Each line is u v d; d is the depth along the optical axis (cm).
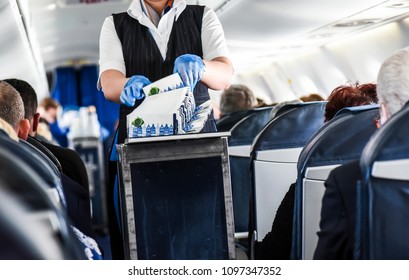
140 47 246
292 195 277
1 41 557
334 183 170
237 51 856
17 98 207
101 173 849
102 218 853
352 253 166
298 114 319
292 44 775
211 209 195
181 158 192
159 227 192
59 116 1299
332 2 489
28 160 143
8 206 105
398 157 142
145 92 199
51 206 113
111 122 1506
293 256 225
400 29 594
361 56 713
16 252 104
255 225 332
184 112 194
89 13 831
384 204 145
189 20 249
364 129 212
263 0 503
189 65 204
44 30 924
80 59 1437
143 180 190
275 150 321
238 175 425
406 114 143
